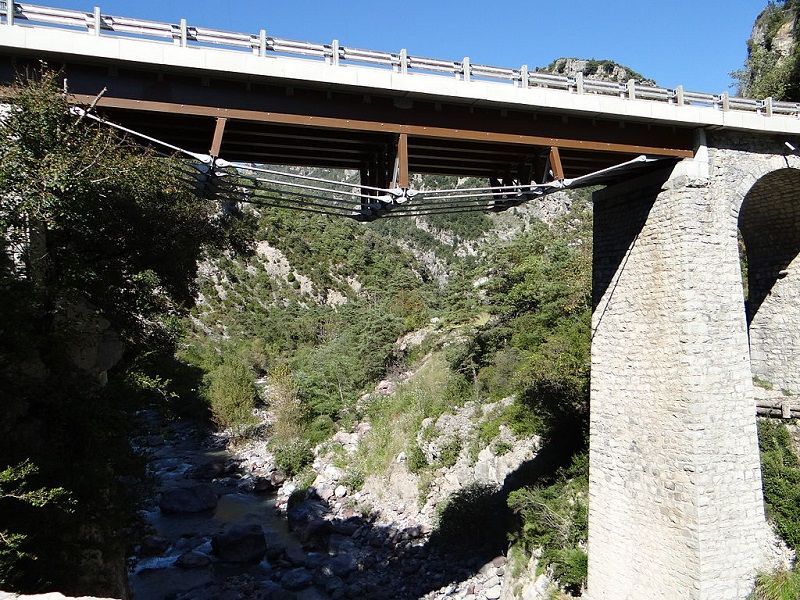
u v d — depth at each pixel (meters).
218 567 21.62
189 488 28.78
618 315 14.98
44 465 8.21
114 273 12.62
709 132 13.85
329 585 19.94
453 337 41.94
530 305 31.86
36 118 9.06
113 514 10.21
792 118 14.13
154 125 11.91
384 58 11.70
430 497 25.45
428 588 19.34
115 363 12.94
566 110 12.72
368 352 45.69
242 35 10.91
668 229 13.59
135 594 19.31
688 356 12.77
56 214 9.55
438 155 14.49
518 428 23.83
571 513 17.28
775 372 18.30
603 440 15.15
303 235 95.62
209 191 12.97
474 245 97.19
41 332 9.73
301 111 11.45
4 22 9.96
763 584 12.47
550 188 13.09
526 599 16.45
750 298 19.31
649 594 13.47
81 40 9.92
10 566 7.01
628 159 14.41
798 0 29.59
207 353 56.91
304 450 34.16
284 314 72.50
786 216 17.12
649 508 13.58
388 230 118.12
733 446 12.86
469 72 12.20
